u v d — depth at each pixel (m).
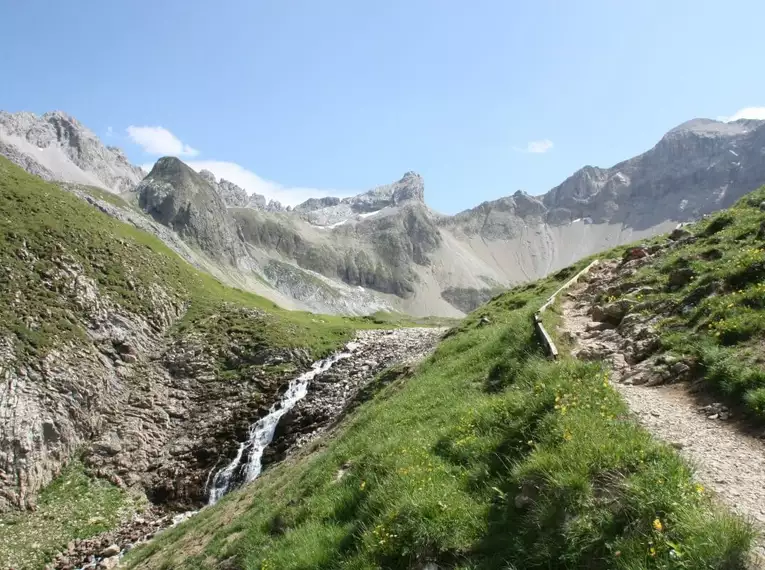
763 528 6.61
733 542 6.02
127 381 53.34
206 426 50.06
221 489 42.75
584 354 17.22
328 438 31.62
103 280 62.00
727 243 21.80
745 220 23.59
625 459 8.07
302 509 14.44
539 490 8.33
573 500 7.64
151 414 50.50
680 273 20.69
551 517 7.68
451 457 11.84
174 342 62.25
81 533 36.19
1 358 43.25
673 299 18.55
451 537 8.74
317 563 10.52
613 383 14.28
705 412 11.09
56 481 41.03
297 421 47.31
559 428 9.77
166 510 41.06
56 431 42.97
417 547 8.89
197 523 28.55
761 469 8.33
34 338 46.94
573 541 7.09
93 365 50.59
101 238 69.50
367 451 15.24
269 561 12.02
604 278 29.23
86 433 45.88
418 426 16.44
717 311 15.09
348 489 13.15
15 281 51.22
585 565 6.85
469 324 41.34
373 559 9.37
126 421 48.59
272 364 60.91
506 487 9.31
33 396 43.03
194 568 17.86
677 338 15.16
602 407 10.57
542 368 14.34
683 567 5.99
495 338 24.36
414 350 56.56
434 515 9.32
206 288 82.12
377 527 9.83
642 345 16.17
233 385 56.59
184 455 46.44
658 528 6.58
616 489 7.56
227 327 67.62
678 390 12.76
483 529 8.58
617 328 19.22
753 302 14.74
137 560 27.30
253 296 106.25
